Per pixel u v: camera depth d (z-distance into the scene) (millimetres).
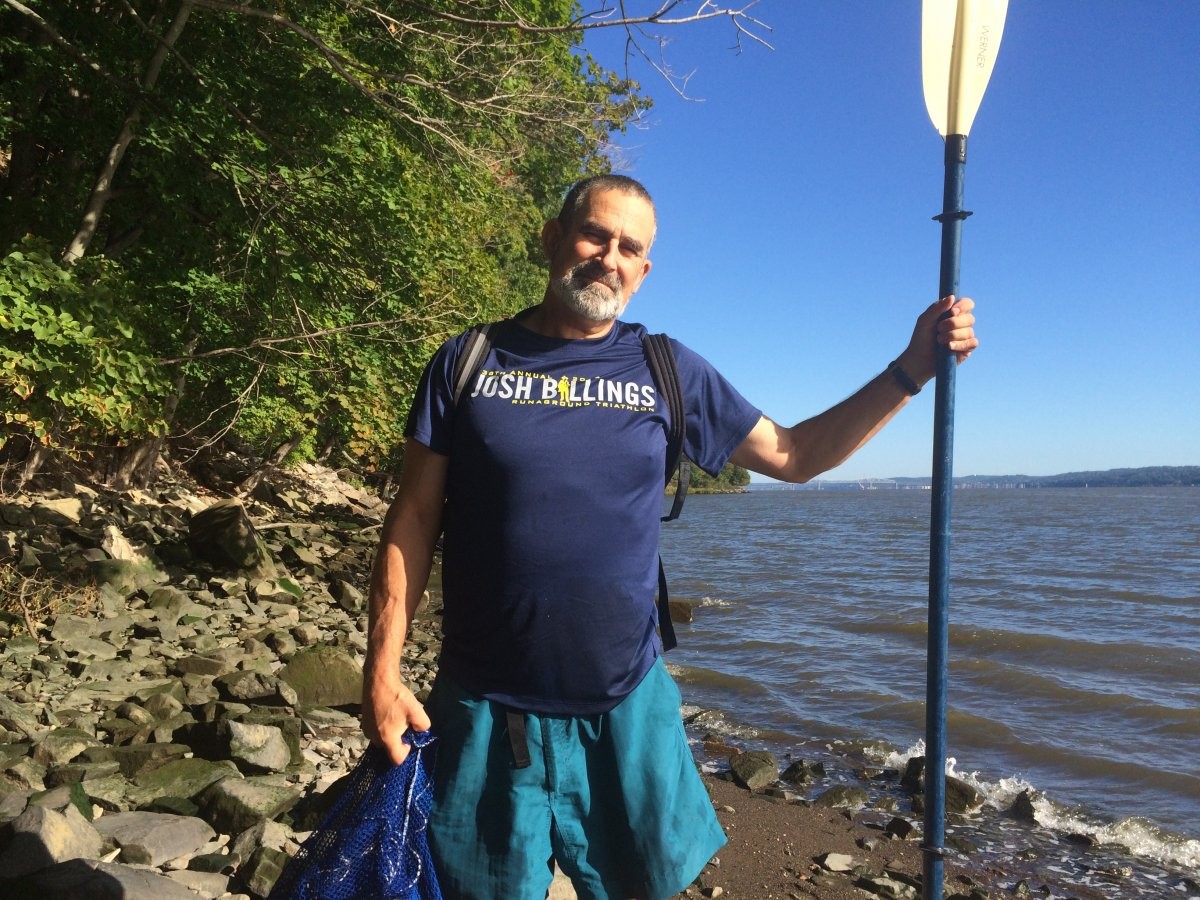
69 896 3158
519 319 2420
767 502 147250
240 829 4363
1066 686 10383
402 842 2078
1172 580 24531
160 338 10414
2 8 9961
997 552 36062
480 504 2191
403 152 11805
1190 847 5992
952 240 2320
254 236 9922
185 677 7398
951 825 6367
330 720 6637
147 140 9281
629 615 2209
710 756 7824
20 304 6777
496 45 10266
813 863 5484
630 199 2320
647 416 2254
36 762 4934
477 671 2221
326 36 10703
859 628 14570
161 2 10453
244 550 12500
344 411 12391
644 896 2229
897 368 2350
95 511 14094
